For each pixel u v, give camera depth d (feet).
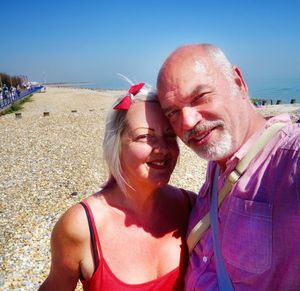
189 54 1.65
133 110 1.68
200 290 1.62
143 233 1.79
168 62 1.66
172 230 1.90
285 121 1.59
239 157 1.56
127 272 1.69
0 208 6.63
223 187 1.63
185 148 10.56
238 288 1.48
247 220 1.44
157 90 1.69
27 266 4.54
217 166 1.80
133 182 1.75
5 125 18.51
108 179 1.85
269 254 1.37
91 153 10.85
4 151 12.26
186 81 1.59
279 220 1.35
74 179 8.14
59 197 7.04
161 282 1.73
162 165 1.73
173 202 2.00
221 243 1.56
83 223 1.67
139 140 1.67
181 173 8.21
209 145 1.62
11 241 5.21
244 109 1.67
